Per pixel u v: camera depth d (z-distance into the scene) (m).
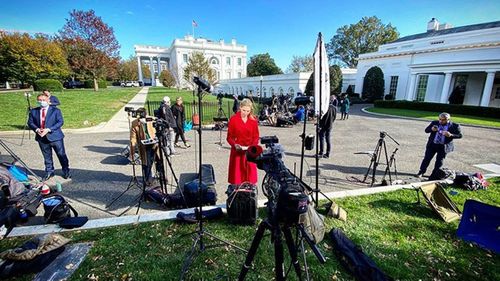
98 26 26.30
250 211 3.01
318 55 3.10
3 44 25.84
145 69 74.00
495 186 4.48
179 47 57.16
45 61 28.61
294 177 1.67
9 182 3.16
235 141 3.46
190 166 5.59
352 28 45.00
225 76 64.19
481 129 11.66
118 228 2.96
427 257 2.59
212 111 15.55
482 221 2.88
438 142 4.78
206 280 2.23
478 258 2.59
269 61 57.56
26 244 2.39
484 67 17.78
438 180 4.66
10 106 12.95
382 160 6.37
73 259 2.43
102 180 4.62
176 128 7.25
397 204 3.72
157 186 4.07
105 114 13.03
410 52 24.44
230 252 2.60
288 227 1.65
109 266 2.36
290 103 16.94
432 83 23.20
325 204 3.54
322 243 2.77
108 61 27.64
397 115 16.73
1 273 2.13
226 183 4.63
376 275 2.20
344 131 10.77
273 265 2.44
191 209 3.39
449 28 26.00
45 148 4.55
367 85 28.08
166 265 2.39
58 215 3.02
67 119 11.07
